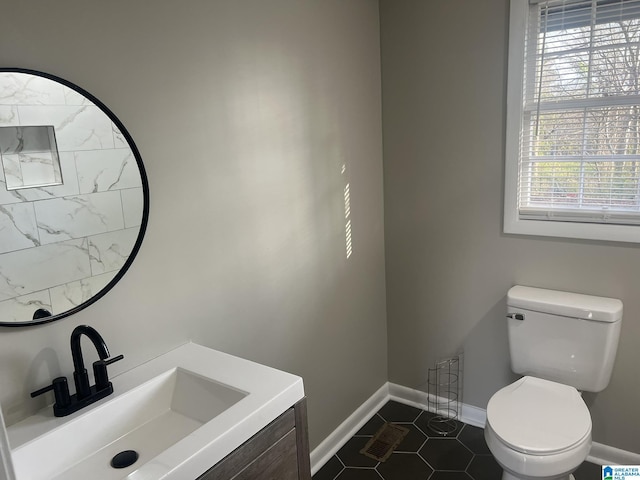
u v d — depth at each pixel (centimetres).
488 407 199
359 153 253
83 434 130
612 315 206
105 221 143
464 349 267
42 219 129
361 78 248
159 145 158
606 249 218
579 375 218
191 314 174
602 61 208
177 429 144
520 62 219
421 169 260
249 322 199
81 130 135
